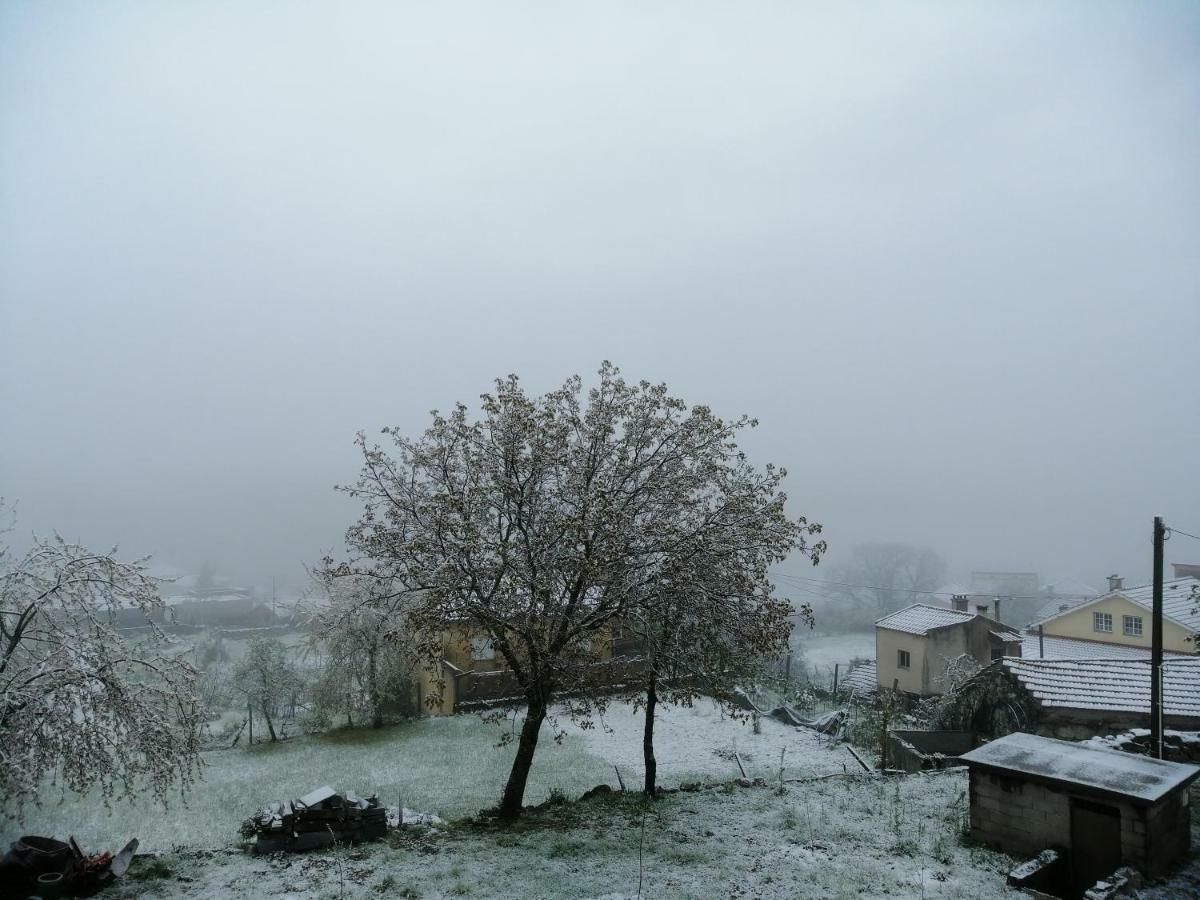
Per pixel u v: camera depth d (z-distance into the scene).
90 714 14.60
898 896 11.16
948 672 36.97
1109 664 24.89
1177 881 11.36
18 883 12.08
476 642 34.56
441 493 14.75
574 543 14.98
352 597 33.53
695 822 15.33
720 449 17.05
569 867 12.71
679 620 15.59
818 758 25.53
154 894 11.95
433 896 11.49
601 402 16.80
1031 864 11.94
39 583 15.99
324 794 15.25
